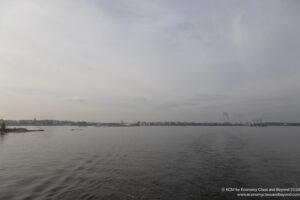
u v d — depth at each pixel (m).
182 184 18.33
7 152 40.22
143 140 65.75
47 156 34.84
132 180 19.81
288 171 22.41
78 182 19.45
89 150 42.31
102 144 54.41
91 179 20.34
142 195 15.88
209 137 69.88
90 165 27.00
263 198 15.23
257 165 25.11
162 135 91.88
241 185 17.95
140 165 26.55
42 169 25.05
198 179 19.64
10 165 27.55
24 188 17.95
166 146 47.25
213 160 28.09
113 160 30.38
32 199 15.44
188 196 15.60
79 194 16.27
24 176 21.88
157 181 19.31
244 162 26.73
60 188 17.80
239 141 54.88
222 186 17.75
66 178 20.89
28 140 68.69
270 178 19.92
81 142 60.75
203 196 15.59
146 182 19.08
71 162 29.31
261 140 58.53
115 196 15.75
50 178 20.98
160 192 16.47
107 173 22.64
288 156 31.50
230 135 80.69
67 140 68.25
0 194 16.56
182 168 24.09
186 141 56.94
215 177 20.22
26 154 37.47
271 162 26.84
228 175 20.83
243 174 21.17
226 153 34.06
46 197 15.78
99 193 16.42
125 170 23.91
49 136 89.81
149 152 38.09
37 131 137.00
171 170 23.34
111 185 18.38
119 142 59.72
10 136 88.88
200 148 40.88
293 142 53.09
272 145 45.97
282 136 77.62
